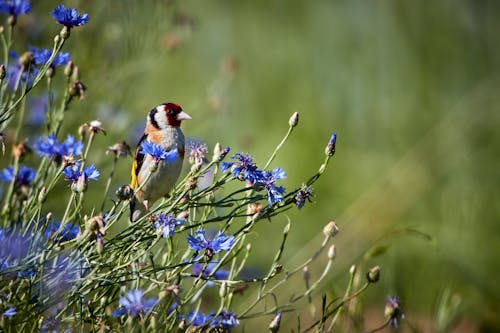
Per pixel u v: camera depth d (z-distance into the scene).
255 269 11.07
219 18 17.52
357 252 13.28
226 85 12.84
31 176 7.20
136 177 8.34
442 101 17.02
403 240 13.54
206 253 6.36
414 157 15.73
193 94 16.31
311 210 15.05
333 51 17.61
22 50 10.97
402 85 17.22
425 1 17.64
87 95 10.85
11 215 7.18
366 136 16.67
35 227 6.55
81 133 7.04
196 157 6.76
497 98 16.56
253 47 17.44
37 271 6.24
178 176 8.37
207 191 6.54
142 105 12.32
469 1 17.50
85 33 11.30
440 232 14.20
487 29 17.33
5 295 6.43
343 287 12.84
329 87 17.28
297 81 17.28
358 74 17.33
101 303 6.57
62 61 7.23
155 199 8.35
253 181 6.52
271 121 16.77
